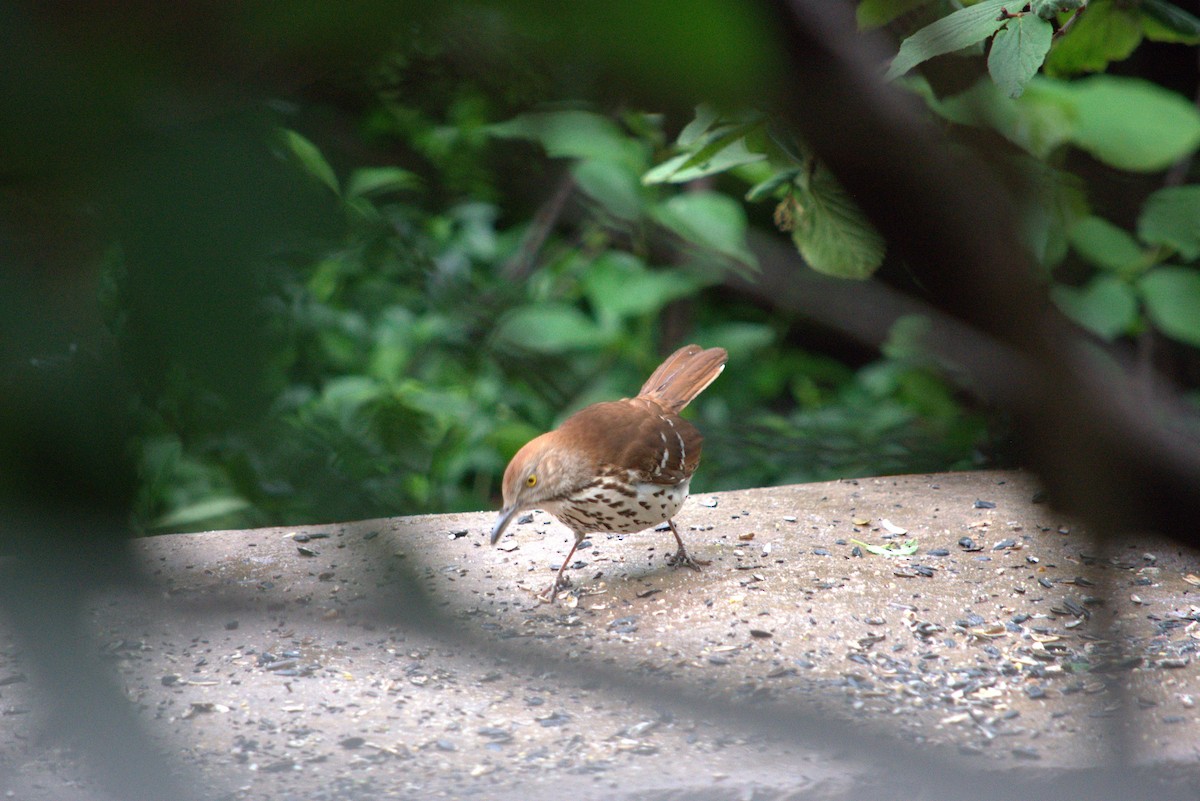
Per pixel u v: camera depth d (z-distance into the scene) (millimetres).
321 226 763
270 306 749
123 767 1185
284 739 6191
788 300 1269
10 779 5129
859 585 8234
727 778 5602
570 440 8219
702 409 12703
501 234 12195
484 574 8672
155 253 694
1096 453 879
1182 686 6434
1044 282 885
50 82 649
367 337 10023
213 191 699
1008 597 7961
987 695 6598
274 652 7207
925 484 10125
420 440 1984
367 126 893
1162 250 5887
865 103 733
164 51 660
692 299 13070
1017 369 853
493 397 11422
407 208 1675
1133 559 8281
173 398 732
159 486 8570
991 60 2328
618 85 692
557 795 5496
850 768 5473
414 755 6035
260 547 8812
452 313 4352
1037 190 1068
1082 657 7027
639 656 7156
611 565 8789
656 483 8219
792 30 686
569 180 1802
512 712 6520
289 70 688
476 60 708
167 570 1148
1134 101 3273
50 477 765
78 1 647
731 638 7473
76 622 882
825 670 6992
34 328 681
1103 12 4723
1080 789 4906
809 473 11641
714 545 9094
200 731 6227
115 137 678
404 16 678
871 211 788
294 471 1197
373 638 7410
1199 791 5406
